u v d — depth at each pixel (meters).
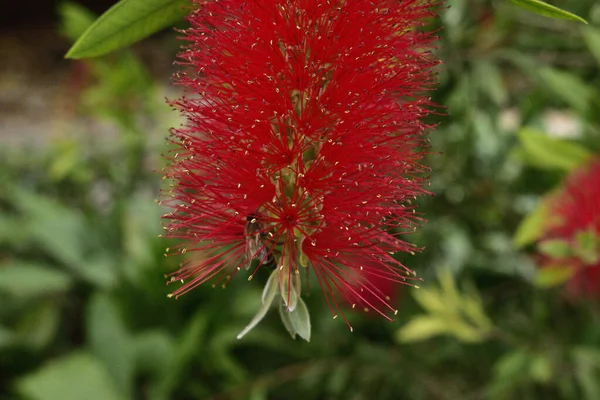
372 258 0.25
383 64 0.25
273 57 0.25
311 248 0.25
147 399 0.54
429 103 0.26
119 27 0.25
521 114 0.45
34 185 0.80
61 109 1.01
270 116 0.25
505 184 0.46
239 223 0.25
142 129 0.59
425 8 0.25
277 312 0.56
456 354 0.47
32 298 0.65
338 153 0.25
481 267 0.49
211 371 0.55
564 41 0.41
